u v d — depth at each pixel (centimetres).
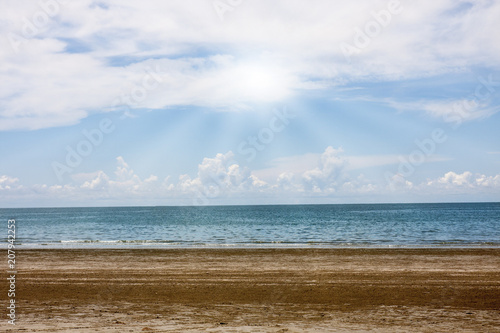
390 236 3572
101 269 1606
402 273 1487
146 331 774
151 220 7769
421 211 11931
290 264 1733
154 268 1631
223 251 2212
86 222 7125
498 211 11400
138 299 1086
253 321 860
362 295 1131
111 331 774
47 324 827
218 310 965
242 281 1339
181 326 816
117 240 3319
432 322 855
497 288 1215
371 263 1758
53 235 4053
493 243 2764
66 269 1608
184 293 1160
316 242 2970
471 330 791
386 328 807
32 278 1402
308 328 805
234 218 8425
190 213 13062
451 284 1278
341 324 838
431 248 2369
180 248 2436
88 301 1062
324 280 1355
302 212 12412
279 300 1074
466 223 5612
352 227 4947
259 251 2209
